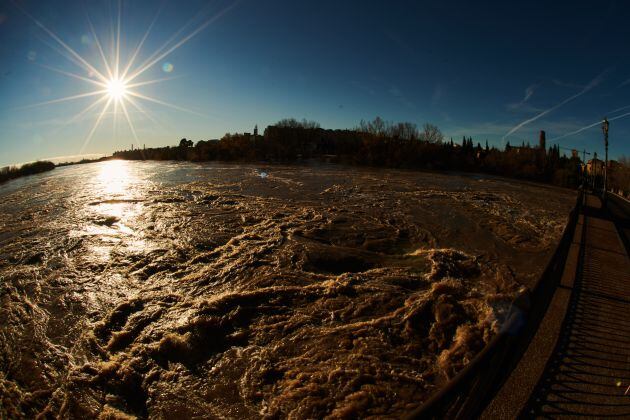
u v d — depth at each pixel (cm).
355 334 665
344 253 1124
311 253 1106
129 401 535
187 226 1433
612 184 5612
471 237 1373
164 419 493
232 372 576
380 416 461
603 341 496
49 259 1109
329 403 493
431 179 3234
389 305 774
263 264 1023
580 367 436
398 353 607
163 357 623
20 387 565
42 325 741
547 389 394
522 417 354
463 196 2320
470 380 320
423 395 502
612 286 714
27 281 949
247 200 1956
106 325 733
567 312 582
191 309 775
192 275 963
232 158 5050
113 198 2038
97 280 948
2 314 786
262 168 3809
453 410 327
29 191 2503
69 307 812
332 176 3128
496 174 4644
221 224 1459
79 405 527
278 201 1936
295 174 3238
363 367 568
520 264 1083
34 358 634
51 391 555
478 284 916
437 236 1370
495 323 657
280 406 495
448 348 619
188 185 2503
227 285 898
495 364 391
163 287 899
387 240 1293
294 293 831
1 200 2214
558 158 5509
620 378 418
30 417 507
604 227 1471
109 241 1259
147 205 1838
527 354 459
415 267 1018
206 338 670
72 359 631
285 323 710
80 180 2922
